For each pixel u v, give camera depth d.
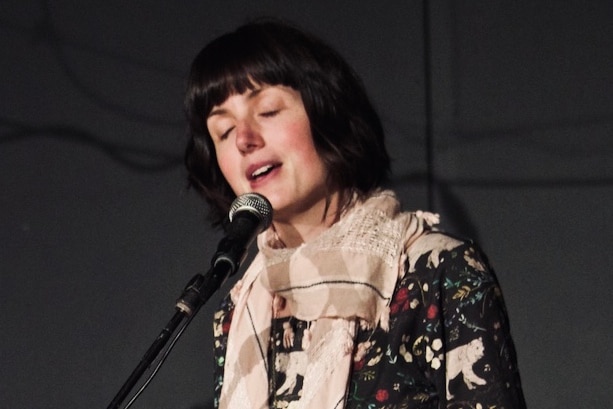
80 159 9.52
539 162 8.82
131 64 9.54
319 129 5.10
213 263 4.43
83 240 9.43
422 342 4.84
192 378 8.97
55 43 9.62
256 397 5.15
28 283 9.41
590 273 8.61
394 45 9.14
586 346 8.56
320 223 5.27
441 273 4.90
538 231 8.77
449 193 8.91
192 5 9.48
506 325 4.85
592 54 8.77
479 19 9.02
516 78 8.91
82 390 9.20
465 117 8.98
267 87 5.11
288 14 9.33
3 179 9.55
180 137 9.41
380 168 5.33
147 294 9.27
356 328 4.96
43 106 9.60
